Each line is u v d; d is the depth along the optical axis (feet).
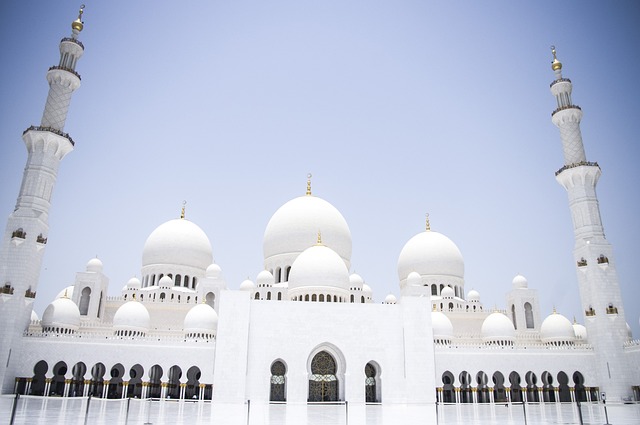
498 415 149.89
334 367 228.84
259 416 139.13
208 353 219.41
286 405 196.24
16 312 207.82
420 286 277.85
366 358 224.53
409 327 230.27
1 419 110.11
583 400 244.42
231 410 161.58
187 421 120.26
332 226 289.94
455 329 283.79
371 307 232.32
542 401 233.76
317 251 252.62
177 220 313.94
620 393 225.97
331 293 239.71
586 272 246.88
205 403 205.16
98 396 229.04
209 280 278.87
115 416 126.62
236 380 211.20
